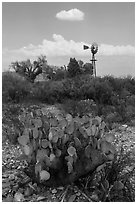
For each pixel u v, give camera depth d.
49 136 3.52
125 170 3.94
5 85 10.02
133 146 5.12
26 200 3.43
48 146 3.56
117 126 6.47
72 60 14.67
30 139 3.68
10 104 8.67
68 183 3.59
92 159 3.49
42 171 3.41
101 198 3.38
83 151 3.57
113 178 3.58
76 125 3.69
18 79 11.78
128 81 10.68
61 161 3.56
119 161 3.80
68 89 9.80
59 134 3.55
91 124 3.72
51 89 10.10
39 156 3.50
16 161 4.41
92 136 3.58
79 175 3.56
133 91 10.09
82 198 3.42
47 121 3.80
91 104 8.22
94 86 9.53
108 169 3.61
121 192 3.46
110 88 9.39
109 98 8.84
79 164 3.52
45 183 3.60
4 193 3.60
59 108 8.34
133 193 3.51
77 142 3.55
